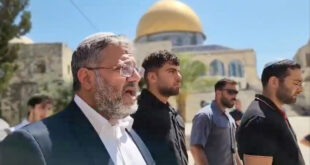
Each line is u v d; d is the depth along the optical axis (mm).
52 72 32156
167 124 3680
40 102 5574
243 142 3277
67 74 33812
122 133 2492
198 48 57875
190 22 64625
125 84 2357
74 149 2021
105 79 2303
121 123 2516
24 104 31594
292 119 31469
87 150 2074
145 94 3852
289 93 3477
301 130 24812
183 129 4117
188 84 33344
